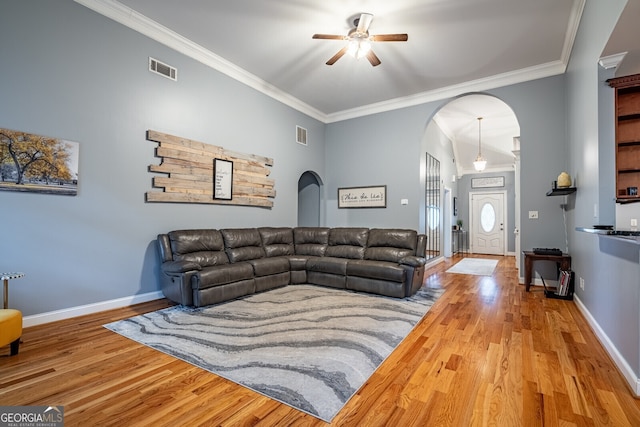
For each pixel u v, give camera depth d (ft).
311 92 17.74
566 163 13.73
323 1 10.30
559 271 13.46
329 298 12.44
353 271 13.61
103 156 10.51
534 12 10.67
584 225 10.52
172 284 11.07
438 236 23.65
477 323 9.75
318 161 21.11
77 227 9.90
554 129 14.20
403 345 8.08
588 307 9.93
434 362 7.12
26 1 8.87
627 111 8.73
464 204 32.22
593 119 9.21
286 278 14.56
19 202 8.75
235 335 8.57
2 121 8.45
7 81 8.54
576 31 11.27
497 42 12.50
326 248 16.31
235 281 12.04
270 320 9.79
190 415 5.20
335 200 21.18
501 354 7.52
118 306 10.90
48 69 9.29
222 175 14.43
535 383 6.21
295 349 7.71
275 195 17.58
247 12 10.98
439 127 23.62
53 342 8.02
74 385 6.05
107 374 6.48
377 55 13.51
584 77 10.23
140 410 5.31
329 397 5.72
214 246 13.00
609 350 7.45
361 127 20.16
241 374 6.51
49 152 9.27
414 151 18.11
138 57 11.47
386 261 14.12
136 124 11.41
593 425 4.95
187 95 13.09
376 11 10.72
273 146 17.44
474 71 14.97
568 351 7.68
